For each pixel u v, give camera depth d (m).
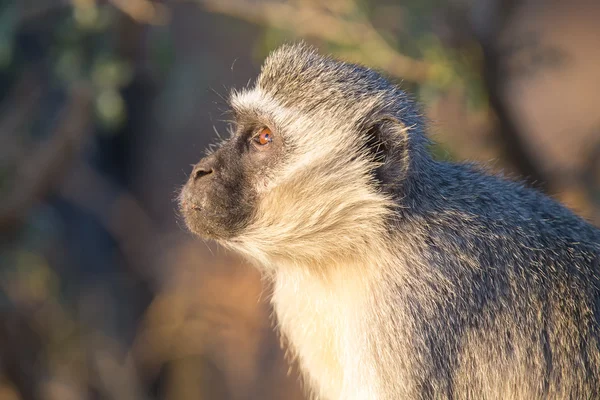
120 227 18.89
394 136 9.01
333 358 9.45
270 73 9.44
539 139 19.88
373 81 9.38
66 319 17.64
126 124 18.28
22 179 14.79
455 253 8.95
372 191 9.02
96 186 18.78
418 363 8.69
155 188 19.42
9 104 15.81
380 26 13.12
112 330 18.30
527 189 9.91
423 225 9.05
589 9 27.38
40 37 15.09
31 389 16.41
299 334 9.64
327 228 9.14
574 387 8.83
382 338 8.82
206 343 18.30
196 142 18.81
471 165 9.99
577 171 14.06
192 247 18.89
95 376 17.75
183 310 18.30
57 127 14.90
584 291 9.02
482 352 8.76
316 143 9.15
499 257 9.00
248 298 18.34
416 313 8.77
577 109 24.02
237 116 9.46
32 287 16.77
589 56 25.89
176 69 16.38
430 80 12.44
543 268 9.05
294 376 17.81
